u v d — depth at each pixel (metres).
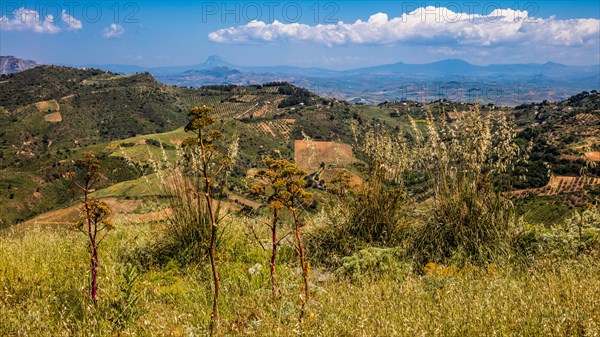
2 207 119.06
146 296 4.51
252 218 6.47
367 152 7.47
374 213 6.95
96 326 3.76
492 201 6.66
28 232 8.02
